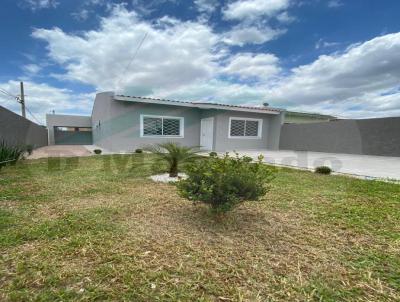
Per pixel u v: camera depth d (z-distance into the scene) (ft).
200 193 9.24
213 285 5.83
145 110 43.52
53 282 5.84
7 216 10.25
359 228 9.41
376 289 5.74
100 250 7.44
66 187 15.85
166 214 10.78
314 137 47.11
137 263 6.74
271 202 12.89
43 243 7.84
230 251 7.48
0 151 22.58
